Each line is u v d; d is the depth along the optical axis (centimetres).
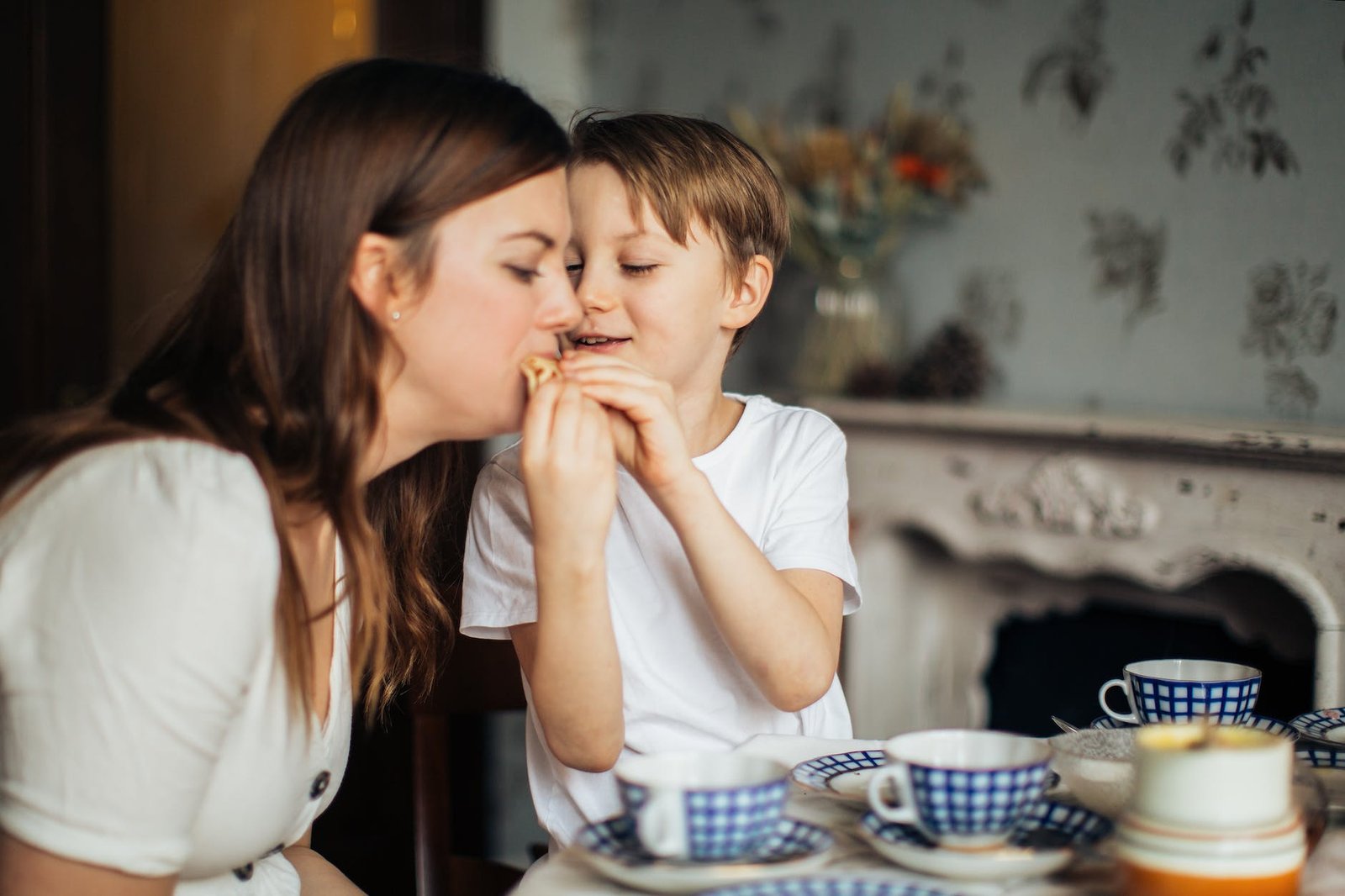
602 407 97
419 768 130
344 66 85
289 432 81
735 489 121
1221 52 207
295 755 85
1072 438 203
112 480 74
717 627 113
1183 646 216
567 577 90
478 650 133
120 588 71
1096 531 203
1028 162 230
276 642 80
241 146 258
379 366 83
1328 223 197
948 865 66
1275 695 205
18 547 73
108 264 252
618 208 114
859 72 252
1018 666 237
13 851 70
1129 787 71
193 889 85
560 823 114
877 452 230
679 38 280
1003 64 232
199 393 81
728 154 120
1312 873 66
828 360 242
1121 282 220
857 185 234
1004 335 235
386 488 109
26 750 71
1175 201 213
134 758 70
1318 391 199
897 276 249
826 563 115
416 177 79
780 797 68
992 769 65
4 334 242
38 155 243
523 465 89
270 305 81
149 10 250
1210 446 187
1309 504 181
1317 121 197
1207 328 211
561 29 290
